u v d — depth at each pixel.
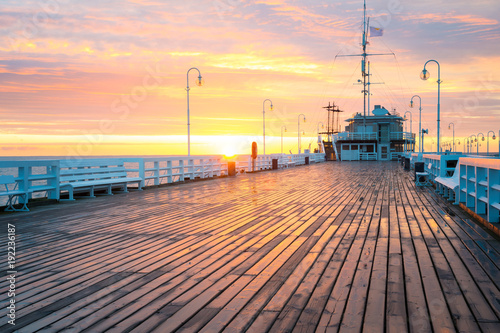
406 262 4.72
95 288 3.95
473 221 7.51
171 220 7.90
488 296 3.58
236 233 6.57
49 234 6.64
